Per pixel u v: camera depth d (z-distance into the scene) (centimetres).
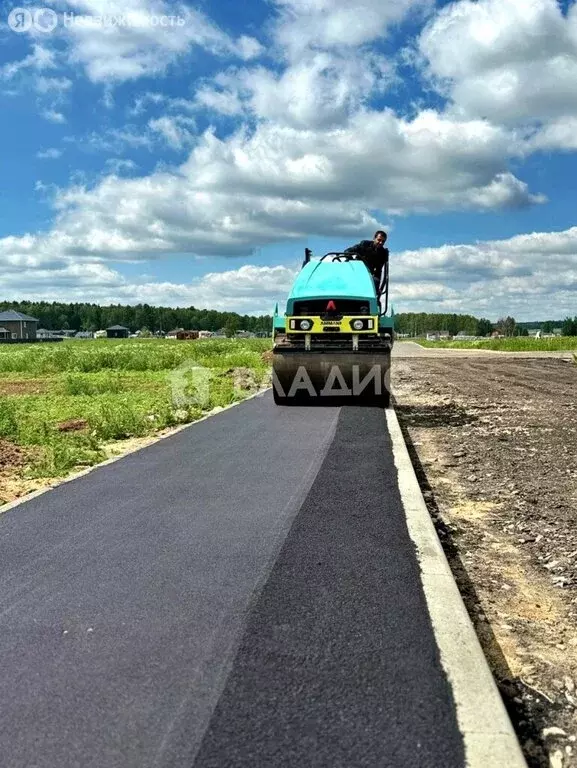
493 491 721
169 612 372
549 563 510
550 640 390
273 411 1229
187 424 1096
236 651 328
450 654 325
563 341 5672
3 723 274
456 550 541
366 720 274
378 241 1405
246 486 654
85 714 279
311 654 325
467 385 2048
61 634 349
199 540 495
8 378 2506
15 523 551
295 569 433
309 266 1359
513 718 314
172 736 264
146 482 683
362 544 480
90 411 1344
